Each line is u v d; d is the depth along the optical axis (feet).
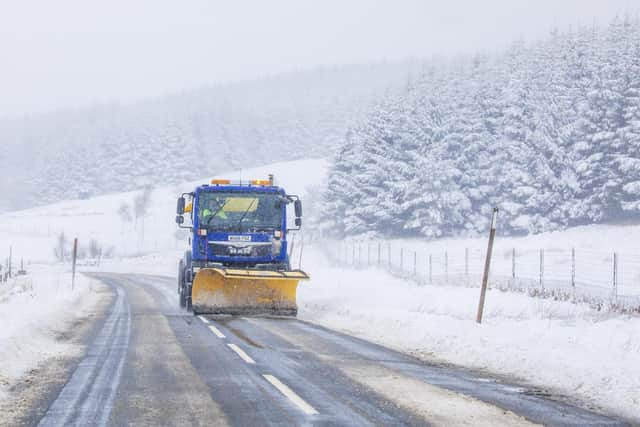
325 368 38.55
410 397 31.07
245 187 75.51
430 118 268.62
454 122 260.83
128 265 268.62
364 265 186.19
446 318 58.44
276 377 35.47
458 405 29.60
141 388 32.30
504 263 187.73
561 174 236.22
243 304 70.08
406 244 254.88
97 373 36.17
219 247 73.92
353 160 286.25
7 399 29.53
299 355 43.34
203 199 74.43
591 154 232.73
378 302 83.30
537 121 238.27
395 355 44.42
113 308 82.53
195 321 64.85
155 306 86.38
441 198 247.70
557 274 158.30
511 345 44.80
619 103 226.79
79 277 163.12
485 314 67.10
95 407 28.30
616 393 32.40
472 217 253.44
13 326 50.26
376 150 276.62
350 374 36.76
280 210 75.56
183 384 33.37
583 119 232.94
